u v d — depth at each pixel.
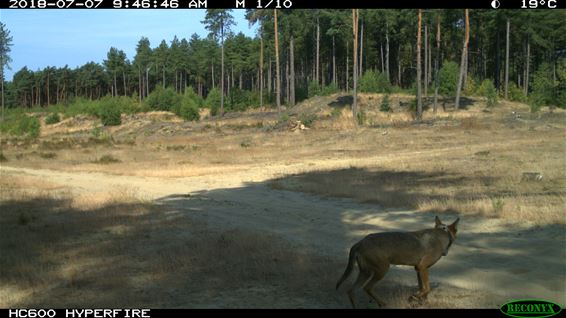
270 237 12.02
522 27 63.22
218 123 58.97
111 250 11.01
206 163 31.89
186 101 69.81
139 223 14.12
